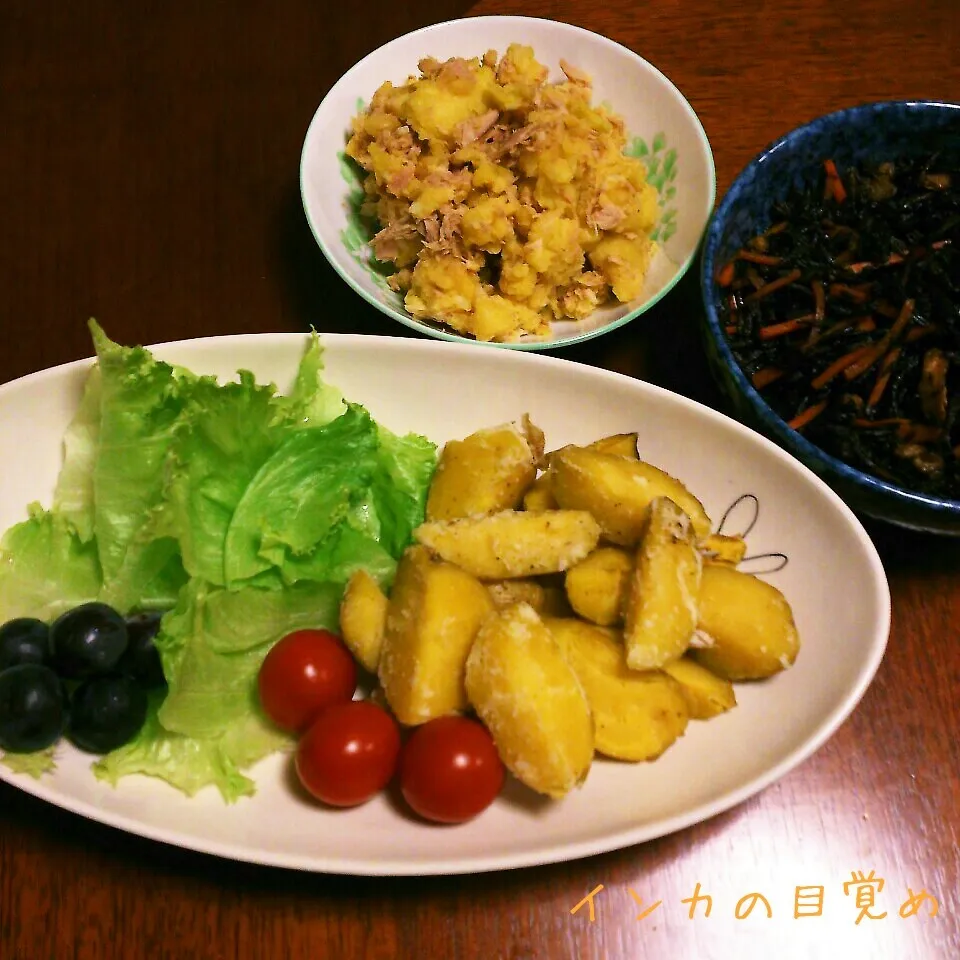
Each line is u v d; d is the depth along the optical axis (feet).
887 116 1.21
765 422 1.08
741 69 1.43
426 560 1.02
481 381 1.18
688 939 1.02
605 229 1.26
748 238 1.24
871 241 1.21
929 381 1.15
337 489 1.11
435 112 1.26
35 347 1.30
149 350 1.13
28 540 1.10
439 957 1.00
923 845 1.06
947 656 1.13
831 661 1.06
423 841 0.98
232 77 1.48
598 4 1.47
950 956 1.02
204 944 1.00
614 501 1.04
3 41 1.51
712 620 1.02
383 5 1.54
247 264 1.35
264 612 1.06
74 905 1.01
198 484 1.07
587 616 1.04
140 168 1.41
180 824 0.98
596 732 0.99
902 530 1.18
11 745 0.98
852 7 1.47
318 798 0.99
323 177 1.30
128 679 1.01
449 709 0.99
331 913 1.01
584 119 1.30
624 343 1.29
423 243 1.26
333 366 1.17
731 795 0.97
